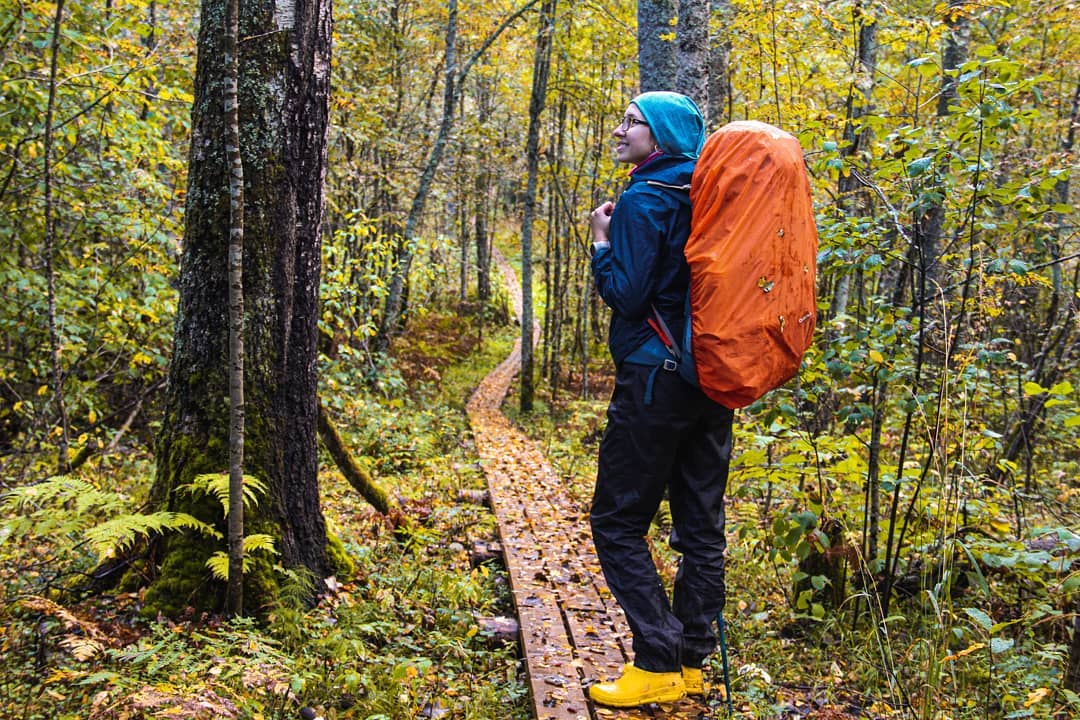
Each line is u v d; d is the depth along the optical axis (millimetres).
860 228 4160
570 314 25719
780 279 2641
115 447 7922
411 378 16922
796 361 2744
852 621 4316
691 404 2883
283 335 3996
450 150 16984
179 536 3795
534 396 17469
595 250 3045
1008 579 4535
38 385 8578
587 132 18516
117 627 3520
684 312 2850
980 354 3779
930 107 7395
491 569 5316
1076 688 3207
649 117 2941
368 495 5477
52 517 3652
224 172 3832
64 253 8242
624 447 2932
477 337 26156
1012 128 3879
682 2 6156
